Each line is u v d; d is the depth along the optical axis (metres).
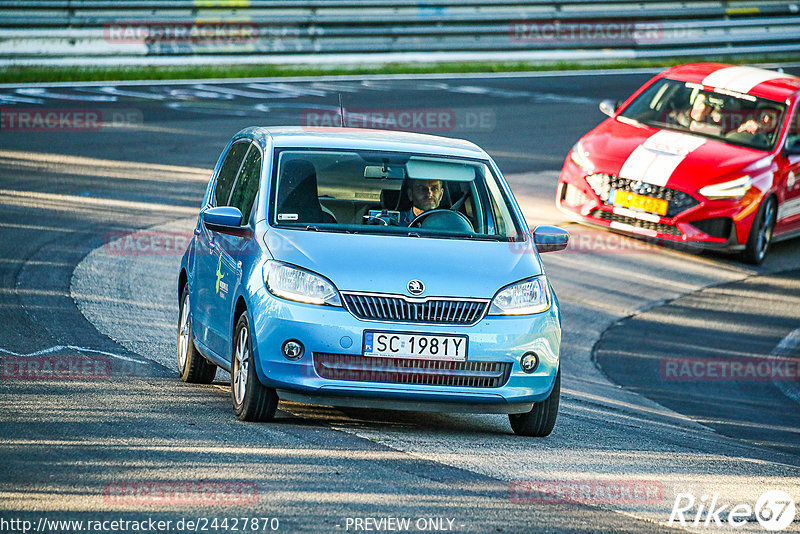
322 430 23.42
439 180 26.64
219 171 30.11
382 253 24.00
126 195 51.41
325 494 18.89
